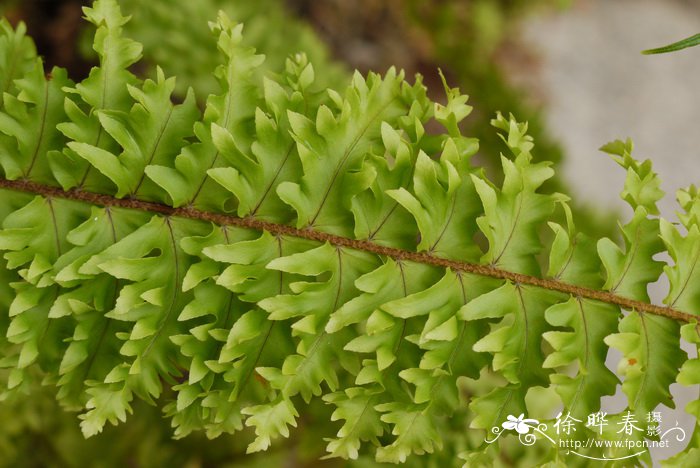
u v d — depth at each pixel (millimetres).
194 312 495
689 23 1630
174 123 500
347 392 503
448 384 507
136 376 505
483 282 509
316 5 1041
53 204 501
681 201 522
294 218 505
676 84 1549
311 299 498
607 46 1503
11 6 810
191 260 501
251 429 662
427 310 500
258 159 498
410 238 509
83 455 633
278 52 668
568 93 1415
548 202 512
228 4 664
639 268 515
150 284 496
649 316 515
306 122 498
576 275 514
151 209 502
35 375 568
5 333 508
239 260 494
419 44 1079
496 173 818
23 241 495
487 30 1148
